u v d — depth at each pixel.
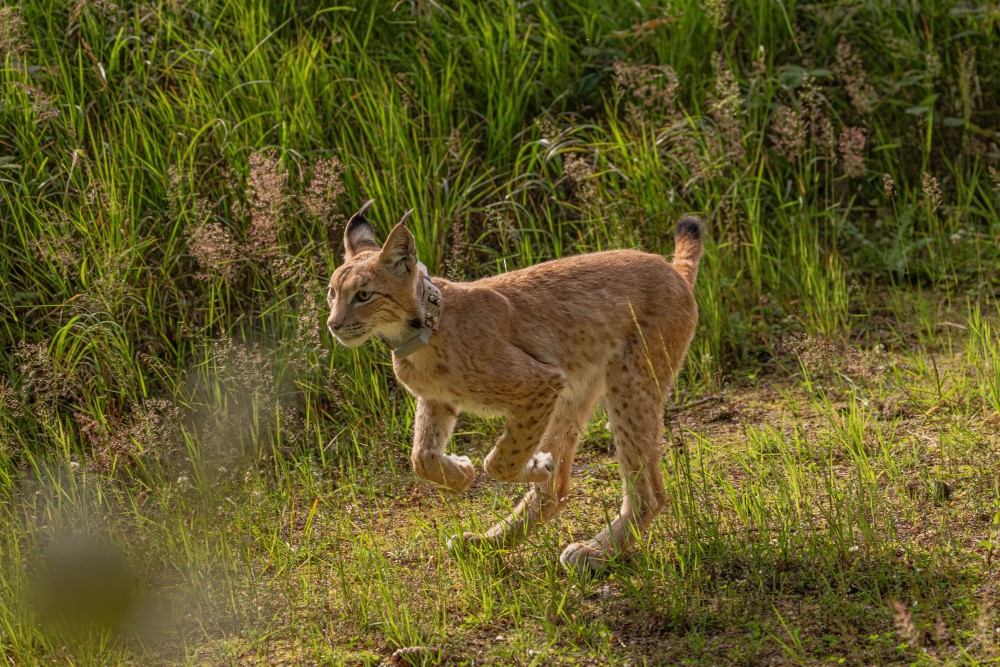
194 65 12.73
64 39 12.88
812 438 10.14
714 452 9.92
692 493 8.48
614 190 12.91
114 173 11.65
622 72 12.75
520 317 8.21
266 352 11.20
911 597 7.41
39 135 12.05
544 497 8.61
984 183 14.02
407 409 10.74
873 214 14.04
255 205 10.75
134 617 7.89
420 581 8.33
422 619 7.79
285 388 11.03
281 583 8.36
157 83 12.83
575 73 13.77
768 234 13.16
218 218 11.47
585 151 12.93
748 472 9.39
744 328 11.95
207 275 10.69
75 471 9.78
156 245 11.67
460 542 8.48
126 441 9.88
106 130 12.30
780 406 10.94
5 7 11.86
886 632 7.11
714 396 11.23
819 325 11.88
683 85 13.74
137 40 12.62
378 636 7.70
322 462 10.09
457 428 10.97
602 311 8.40
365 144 12.56
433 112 12.82
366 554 8.63
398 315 7.85
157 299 11.51
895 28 14.40
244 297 11.76
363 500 9.81
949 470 9.14
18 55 12.10
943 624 7.01
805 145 13.92
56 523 8.86
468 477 8.23
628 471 8.58
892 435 9.80
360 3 13.59
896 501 8.85
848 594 7.59
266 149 11.84
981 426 9.89
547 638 7.50
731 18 14.36
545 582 8.05
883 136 14.13
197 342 11.33
